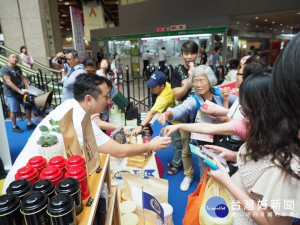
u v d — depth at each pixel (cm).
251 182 80
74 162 81
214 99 182
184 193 231
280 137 67
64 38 3167
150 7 1102
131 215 127
